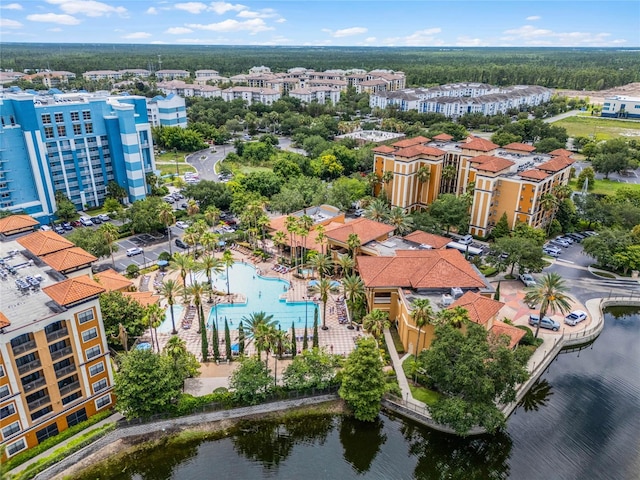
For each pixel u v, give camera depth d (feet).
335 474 207.41
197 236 342.85
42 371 197.88
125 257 376.68
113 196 483.51
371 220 367.04
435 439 224.33
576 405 245.65
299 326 290.56
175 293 280.92
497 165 408.26
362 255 337.93
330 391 240.32
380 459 216.74
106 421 218.79
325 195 478.18
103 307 251.60
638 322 324.80
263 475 205.16
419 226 405.18
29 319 191.11
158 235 423.23
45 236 249.75
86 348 210.38
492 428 203.62
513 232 396.98
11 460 191.83
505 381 210.18
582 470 206.59
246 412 231.30
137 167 489.67
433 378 224.94
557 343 280.92
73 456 202.80
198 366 241.96
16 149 411.34
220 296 321.73
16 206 421.18
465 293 265.13
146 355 219.41
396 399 233.76
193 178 590.55
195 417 226.38
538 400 249.96
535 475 205.36
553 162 433.48
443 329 224.12
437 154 463.42
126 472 203.92
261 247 397.80
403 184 465.88
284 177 542.57
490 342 220.02
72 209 435.12
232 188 495.00
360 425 230.27
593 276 360.69
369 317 248.32
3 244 255.70
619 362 280.72
